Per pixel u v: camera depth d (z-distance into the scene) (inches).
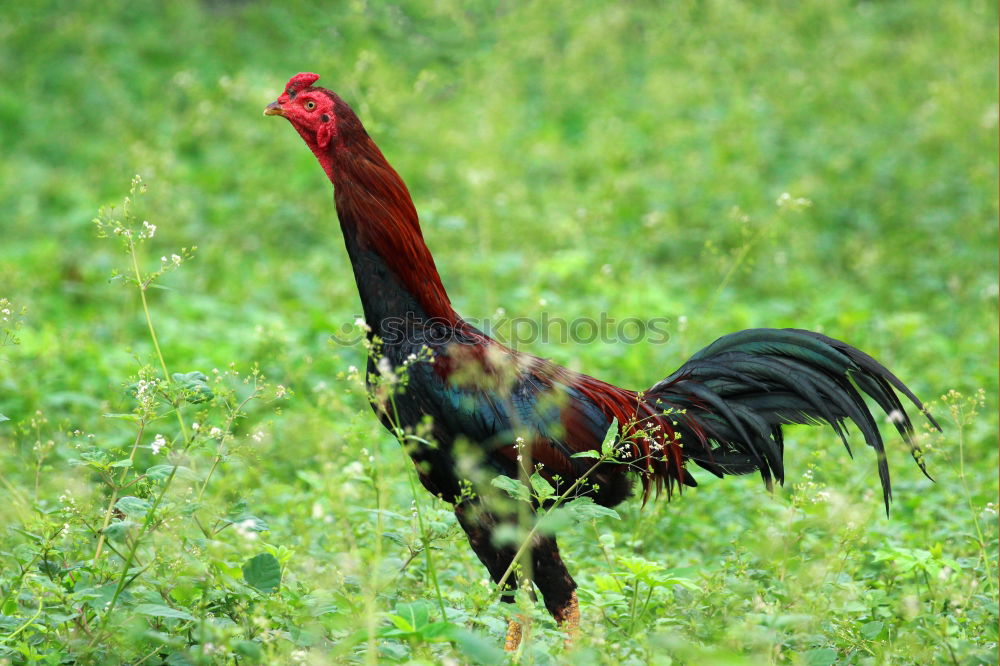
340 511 248.7
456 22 897.5
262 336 539.5
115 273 312.8
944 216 804.6
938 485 442.3
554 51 1099.3
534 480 302.8
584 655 245.6
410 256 322.0
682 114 999.6
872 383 341.4
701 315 681.0
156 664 260.1
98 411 479.2
